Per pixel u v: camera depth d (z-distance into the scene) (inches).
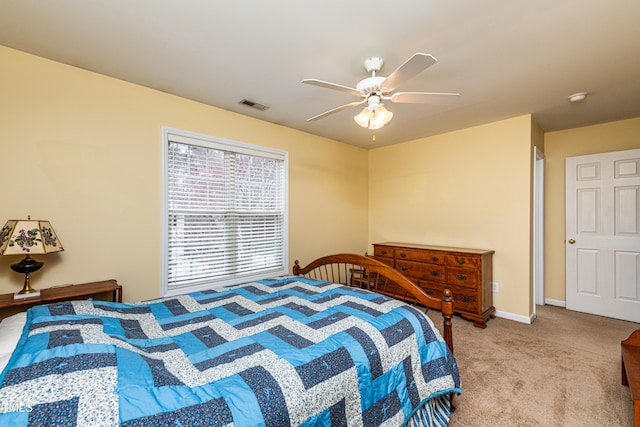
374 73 80.9
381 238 180.4
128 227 93.3
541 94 101.7
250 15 62.2
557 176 146.4
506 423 63.4
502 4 58.3
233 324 60.1
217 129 114.7
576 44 72.1
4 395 29.4
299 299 76.9
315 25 65.6
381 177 181.2
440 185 152.1
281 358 45.4
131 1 57.9
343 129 144.0
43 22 64.4
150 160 97.9
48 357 36.4
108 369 36.1
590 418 64.8
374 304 70.6
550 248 148.3
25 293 71.6
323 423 41.7
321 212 157.1
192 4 58.8
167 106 101.7
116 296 88.9
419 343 61.3
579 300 136.6
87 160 85.7
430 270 135.3
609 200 129.3
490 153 133.9
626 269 124.7
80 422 28.5
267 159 134.9
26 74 76.7
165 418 31.5
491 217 133.3
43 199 78.8
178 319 63.2
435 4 58.5
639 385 55.6
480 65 82.3
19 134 75.7
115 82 91.0
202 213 112.2
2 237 68.1
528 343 102.7
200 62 82.0
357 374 47.8
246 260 126.2
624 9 59.3
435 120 129.6
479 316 118.3
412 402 54.4
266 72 87.5
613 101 108.0
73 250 83.4
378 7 59.5
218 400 35.5
